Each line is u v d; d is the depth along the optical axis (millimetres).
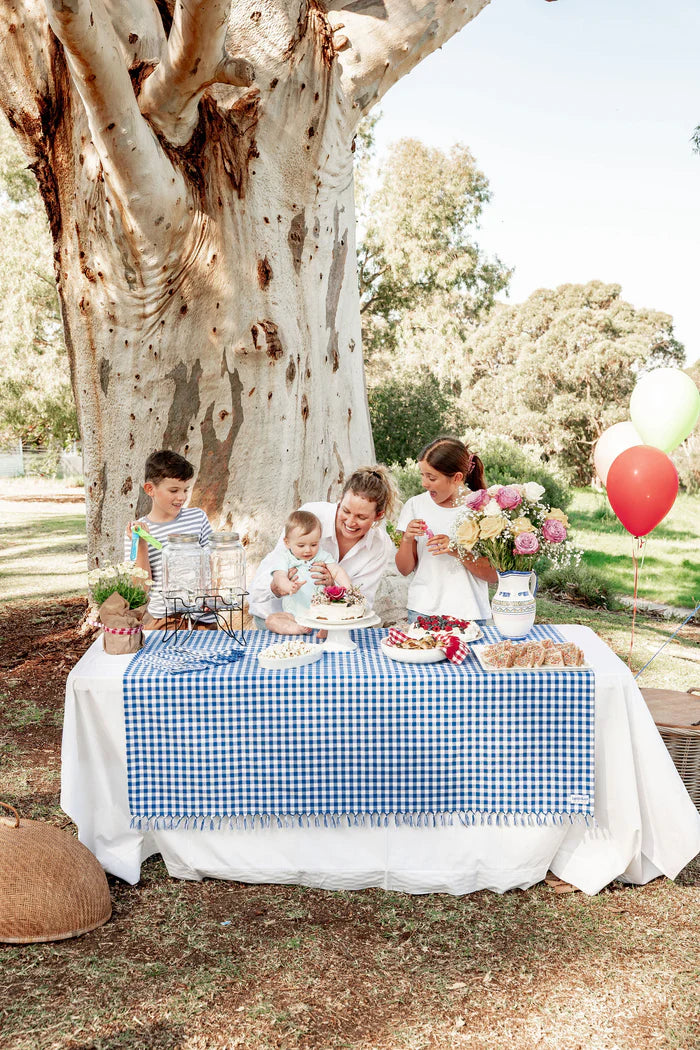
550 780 3223
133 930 3055
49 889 2975
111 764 3340
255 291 6035
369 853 3334
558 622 8703
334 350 6777
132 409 6281
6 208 18344
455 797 3242
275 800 3236
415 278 22391
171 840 3363
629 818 3295
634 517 5027
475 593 4043
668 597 11242
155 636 3799
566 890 3375
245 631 3871
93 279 6125
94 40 4246
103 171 5312
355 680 3182
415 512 3994
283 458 6305
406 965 2879
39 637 7266
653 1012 2662
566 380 28688
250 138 5840
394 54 6430
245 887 3363
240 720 3193
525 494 3609
